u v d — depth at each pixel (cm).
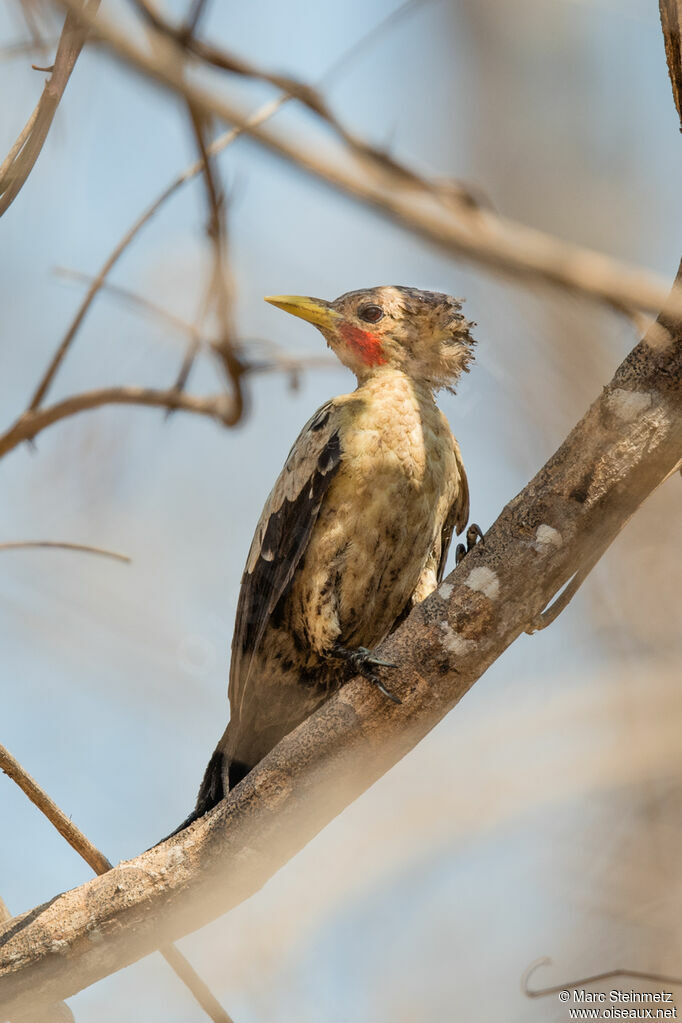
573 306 616
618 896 913
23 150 706
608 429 682
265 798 729
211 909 733
